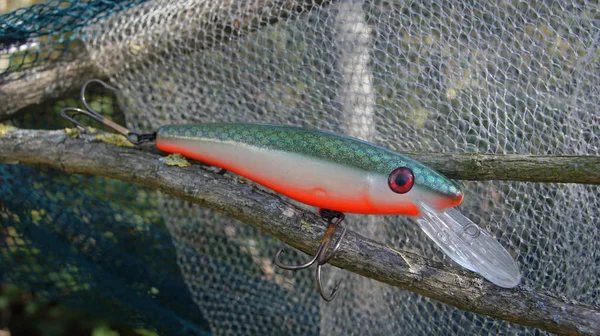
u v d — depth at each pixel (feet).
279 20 1.12
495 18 1.07
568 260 1.06
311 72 1.14
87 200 1.28
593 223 1.07
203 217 1.29
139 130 1.24
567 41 1.05
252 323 1.29
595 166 0.84
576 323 0.84
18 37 1.12
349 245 0.89
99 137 1.08
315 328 1.28
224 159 0.91
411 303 1.18
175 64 1.19
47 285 1.33
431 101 1.09
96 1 1.12
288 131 0.88
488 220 1.09
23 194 1.26
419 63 1.09
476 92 1.07
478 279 0.88
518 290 0.87
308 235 0.90
